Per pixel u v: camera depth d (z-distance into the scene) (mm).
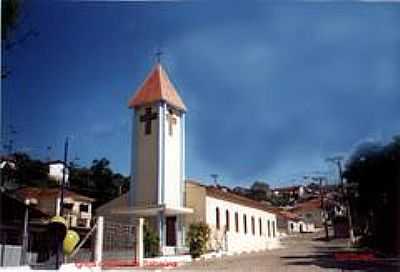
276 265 12641
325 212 18281
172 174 22875
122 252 14633
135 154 22953
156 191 22172
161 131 22625
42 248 12625
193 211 23531
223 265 13984
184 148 23297
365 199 13930
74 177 21734
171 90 23438
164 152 22484
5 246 11680
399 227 12734
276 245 21328
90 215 22422
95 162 21891
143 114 23125
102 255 13766
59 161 18438
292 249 18484
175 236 22203
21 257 12117
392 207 12930
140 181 22688
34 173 18125
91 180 22344
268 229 22484
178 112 23703
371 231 14016
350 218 15328
